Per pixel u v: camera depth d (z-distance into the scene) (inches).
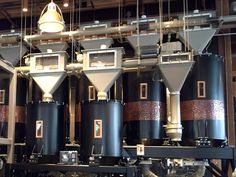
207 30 151.0
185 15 160.2
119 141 125.6
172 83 132.2
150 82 145.0
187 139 134.7
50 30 132.0
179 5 193.3
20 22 213.2
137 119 143.2
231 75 175.9
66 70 141.3
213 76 136.5
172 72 131.2
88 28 172.7
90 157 122.0
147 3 197.8
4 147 155.9
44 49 172.4
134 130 143.1
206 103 133.9
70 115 164.9
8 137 146.2
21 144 152.6
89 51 134.2
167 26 158.7
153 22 164.7
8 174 129.2
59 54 139.6
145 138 140.6
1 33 186.9
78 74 146.9
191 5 191.6
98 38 167.0
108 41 165.9
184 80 131.4
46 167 126.0
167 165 141.7
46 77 139.3
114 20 188.4
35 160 129.1
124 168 120.2
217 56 139.4
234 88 179.5
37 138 130.8
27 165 128.3
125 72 148.8
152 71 143.5
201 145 130.3
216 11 175.8
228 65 177.0
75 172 133.3
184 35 152.9
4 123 148.3
